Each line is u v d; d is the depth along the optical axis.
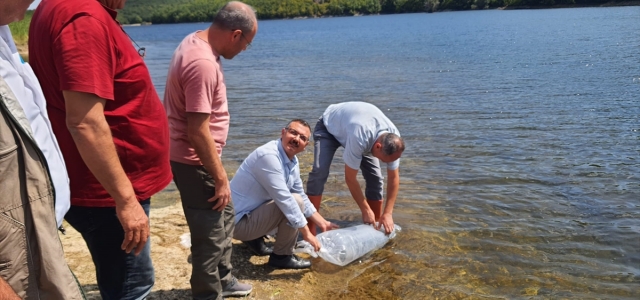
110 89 2.30
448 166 6.83
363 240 4.42
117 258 2.70
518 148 7.59
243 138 8.71
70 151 2.46
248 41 3.06
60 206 2.23
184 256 4.25
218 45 3.01
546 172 6.48
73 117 2.22
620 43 24.25
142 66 2.54
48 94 2.41
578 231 4.85
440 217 5.19
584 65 17.14
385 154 4.27
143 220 2.43
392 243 4.66
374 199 5.00
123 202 2.35
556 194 5.76
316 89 14.43
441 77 15.98
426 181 6.25
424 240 4.71
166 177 2.76
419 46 29.88
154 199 5.75
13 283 2.05
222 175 3.04
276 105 11.90
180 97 2.97
